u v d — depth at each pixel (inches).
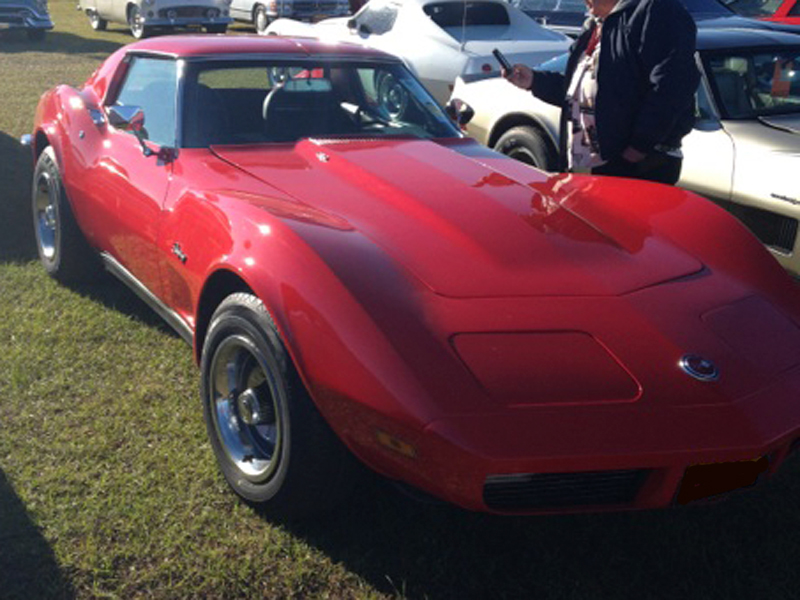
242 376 118.3
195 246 128.3
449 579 105.9
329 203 127.3
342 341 98.4
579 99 169.6
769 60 226.8
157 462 127.0
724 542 114.7
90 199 171.0
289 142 154.8
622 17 156.8
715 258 124.1
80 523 112.3
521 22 392.5
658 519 119.0
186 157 146.9
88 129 177.6
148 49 173.3
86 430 134.8
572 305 107.0
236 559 107.5
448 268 111.0
